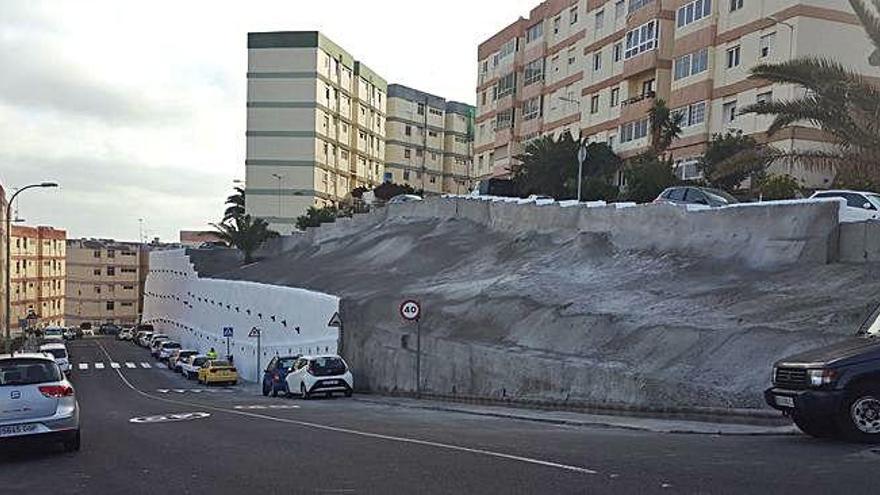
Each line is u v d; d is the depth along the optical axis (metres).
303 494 7.62
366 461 9.37
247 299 47.12
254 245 65.00
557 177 47.66
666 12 45.62
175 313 74.88
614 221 27.17
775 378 10.53
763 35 38.03
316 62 81.00
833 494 6.88
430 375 23.55
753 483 7.39
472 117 110.25
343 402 23.50
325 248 52.22
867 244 18.28
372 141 97.50
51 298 103.06
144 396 33.00
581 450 9.84
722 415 13.39
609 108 51.56
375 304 28.97
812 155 19.23
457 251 35.44
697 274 21.33
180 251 74.38
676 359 15.84
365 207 65.25
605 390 16.38
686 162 42.44
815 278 18.05
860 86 17.94
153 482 8.60
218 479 8.61
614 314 19.22
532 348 20.06
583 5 56.19
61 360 48.28
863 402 9.80
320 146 82.81
